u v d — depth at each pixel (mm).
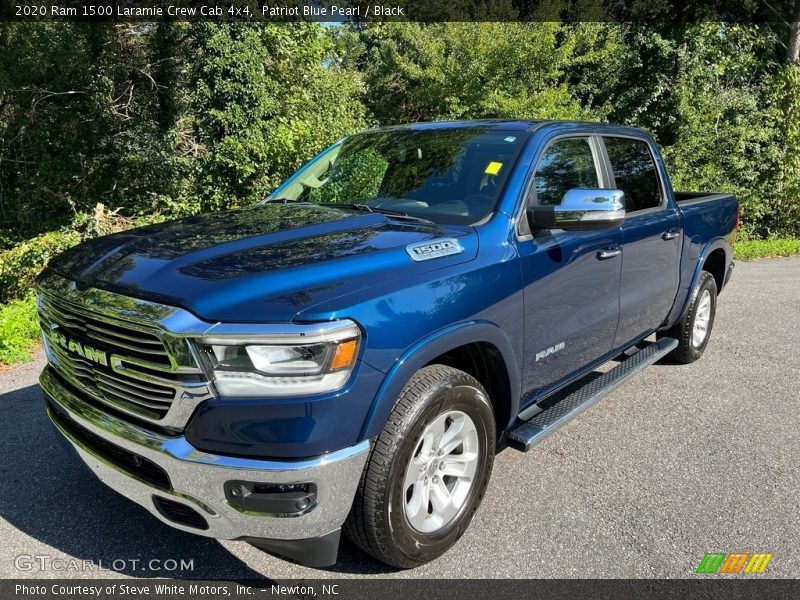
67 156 15445
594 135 4000
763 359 5777
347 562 2746
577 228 3074
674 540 2967
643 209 4387
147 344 2207
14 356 5363
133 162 14758
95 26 14594
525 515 3148
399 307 2373
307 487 2191
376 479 2350
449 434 2740
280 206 3525
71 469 3465
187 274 2326
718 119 16391
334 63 18734
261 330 2082
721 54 17016
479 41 15109
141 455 2264
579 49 16969
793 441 4055
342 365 2166
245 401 2107
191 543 2848
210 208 12672
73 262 2729
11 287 7641
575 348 3611
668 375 5316
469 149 3516
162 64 15039
